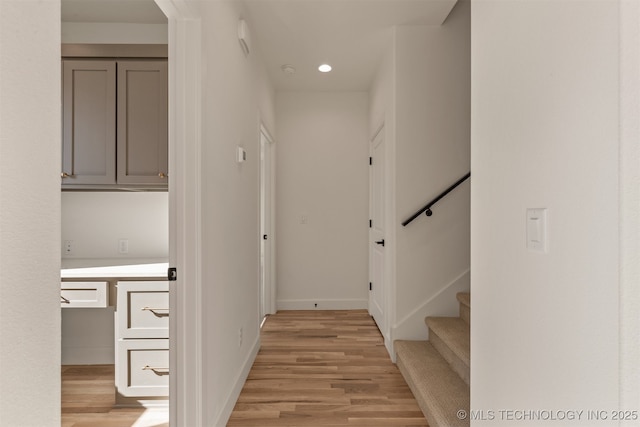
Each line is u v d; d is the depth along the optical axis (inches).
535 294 36.4
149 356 77.5
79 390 85.6
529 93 37.5
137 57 84.9
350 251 155.3
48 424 23.1
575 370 30.6
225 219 71.6
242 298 88.0
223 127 69.9
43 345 22.7
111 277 77.0
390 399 80.8
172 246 54.9
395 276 101.6
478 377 49.5
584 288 29.6
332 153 154.3
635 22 26.0
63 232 101.3
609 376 27.2
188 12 53.7
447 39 101.4
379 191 129.2
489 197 46.6
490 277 46.2
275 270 150.7
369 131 148.4
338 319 140.9
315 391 84.5
